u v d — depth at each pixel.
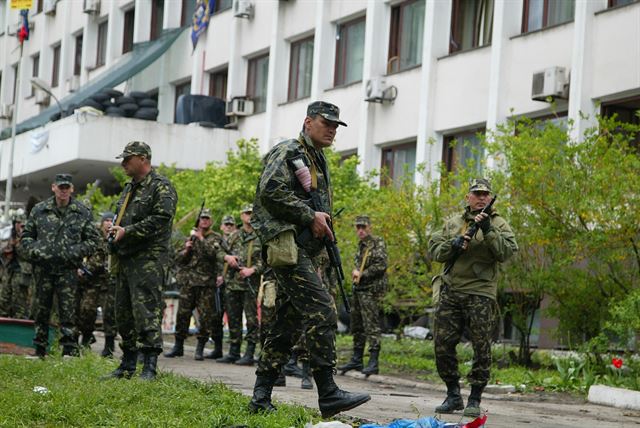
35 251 15.74
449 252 11.87
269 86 34.59
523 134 18.19
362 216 17.56
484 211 11.66
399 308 21.23
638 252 16.72
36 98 49.41
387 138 29.33
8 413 9.05
